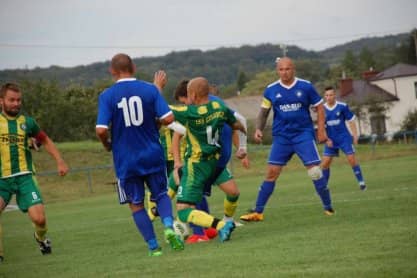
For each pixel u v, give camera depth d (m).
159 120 16.06
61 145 89.44
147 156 16.05
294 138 23.16
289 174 57.34
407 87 148.38
